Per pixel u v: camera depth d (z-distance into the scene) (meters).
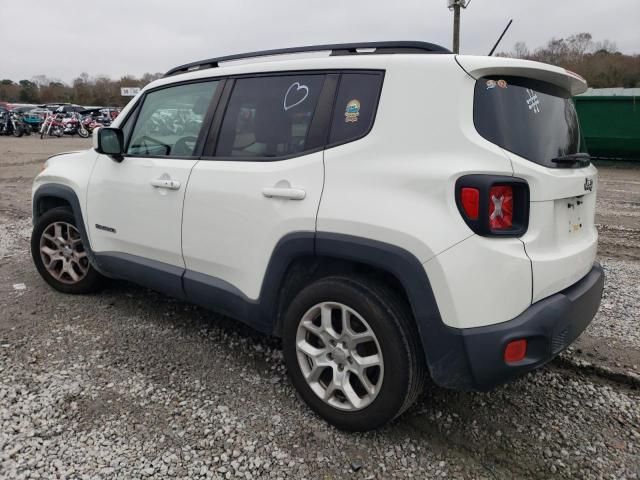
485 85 2.31
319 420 2.71
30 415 2.68
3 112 27.23
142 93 3.75
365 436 2.59
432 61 2.37
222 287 3.07
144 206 3.44
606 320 3.94
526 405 2.89
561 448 2.53
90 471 2.30
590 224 2.87
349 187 2.47
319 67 2.77
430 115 2.33
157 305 4.18
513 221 2.25
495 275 2.17
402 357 2.35
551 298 2.33
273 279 2.76
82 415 2.70
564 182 2.39
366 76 2.57
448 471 2.37
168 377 3.10
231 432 2.60
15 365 3.18
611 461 2.44
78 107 31.12
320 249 2.54
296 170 2.68
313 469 2.36
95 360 3.27
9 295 4.34
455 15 16.62
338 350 2.56
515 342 2.19
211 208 3.03
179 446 2.48
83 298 4.30
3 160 15.55
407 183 2.31
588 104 13.94
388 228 2.30
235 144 3.06
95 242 3.91
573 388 3.07
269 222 2.74
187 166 3.22
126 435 2.55
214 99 3.22
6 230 6.83
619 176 12.58
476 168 2.18
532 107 2.44
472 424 2.71
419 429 2.66
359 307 2.42
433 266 2.20
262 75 3.01
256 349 3.47
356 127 2.55
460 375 2.27
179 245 3.26
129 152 3.71
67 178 4.03
